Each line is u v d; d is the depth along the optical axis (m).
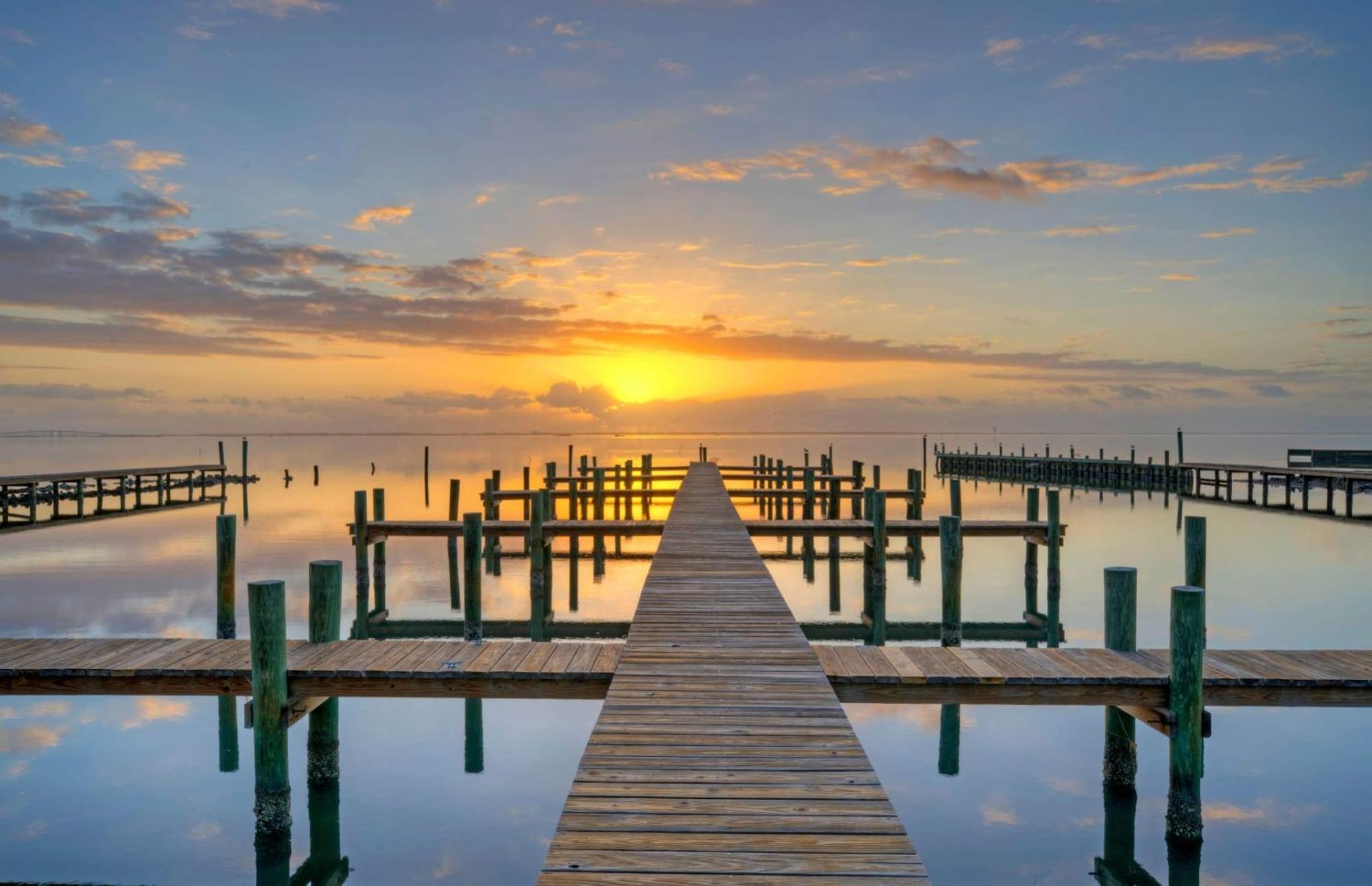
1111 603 8.70
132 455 110.12
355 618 17.00
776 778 5.21
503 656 8.27
